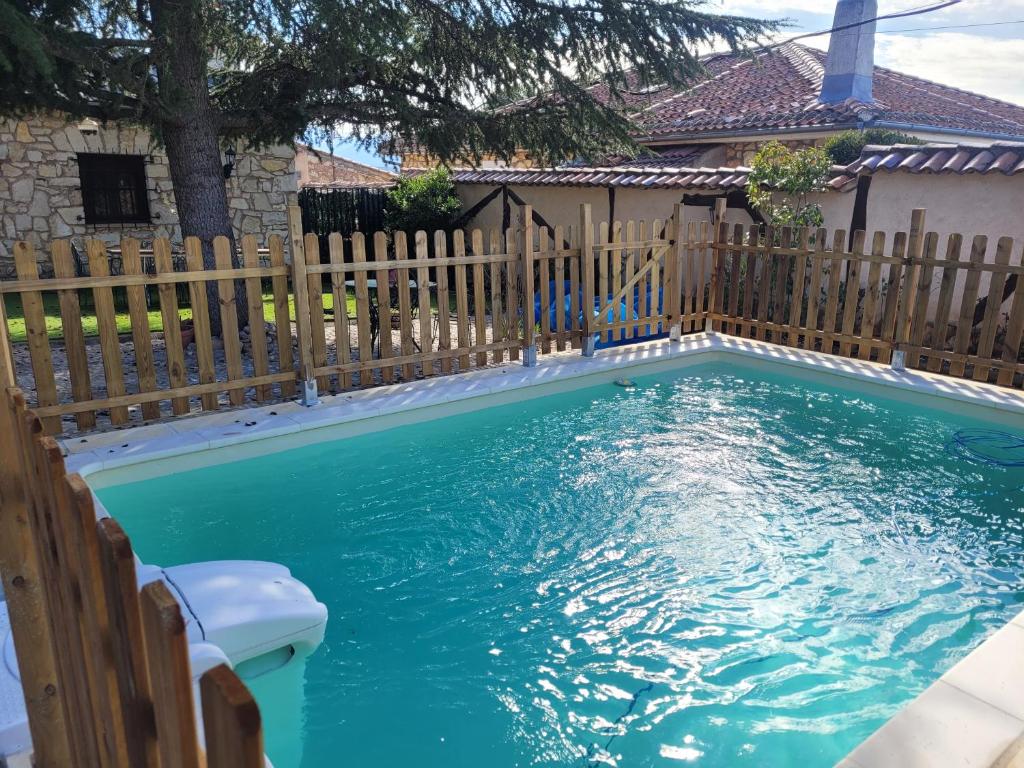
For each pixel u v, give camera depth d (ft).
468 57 32.12
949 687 9.82
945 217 30.14
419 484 19.44
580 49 31.19
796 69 54.39
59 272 18.06
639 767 10.52
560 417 24.36
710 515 17.81
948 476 19.79
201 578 11.17
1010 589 14.76
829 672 12.43
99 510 14.15
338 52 25.71
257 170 52.85
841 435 22.76
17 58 20.40
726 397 26.30
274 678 11.29
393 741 10.97
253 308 21.18
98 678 4.89
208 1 23.79
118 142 47.62
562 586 14.96
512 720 11.41
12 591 6.82
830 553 16.08
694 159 45.83
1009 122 56.65
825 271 32.48
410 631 13.53
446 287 24.75
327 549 16.26
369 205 57.93
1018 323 23.45
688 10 30.50
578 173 45.44
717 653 12.93
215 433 19.60
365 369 23.43
